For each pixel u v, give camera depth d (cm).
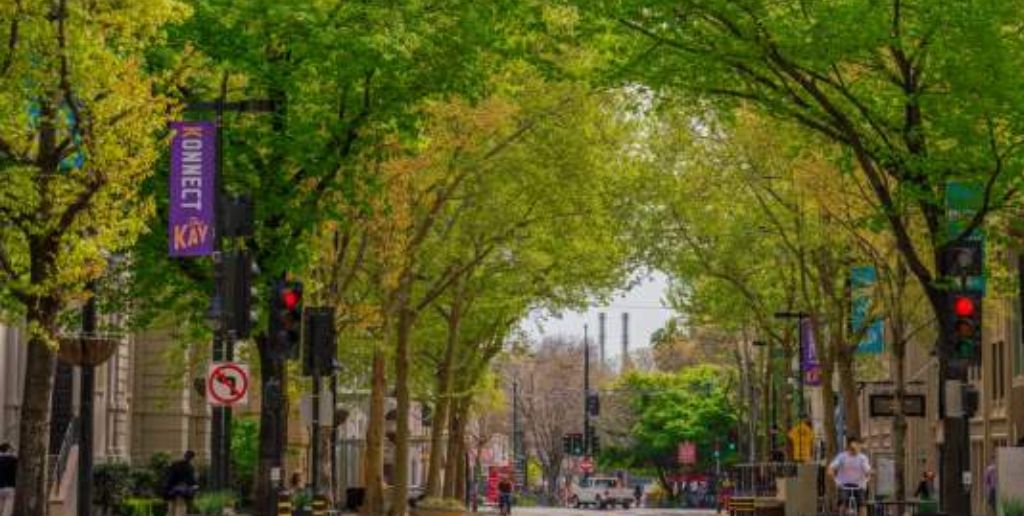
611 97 6028
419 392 8750
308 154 4047
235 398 3738
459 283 7338
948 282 3759
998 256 4969
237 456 7575
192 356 6469
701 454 16275
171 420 7519
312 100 4088
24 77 3009
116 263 4556
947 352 3719
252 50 3900
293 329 3694
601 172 6153
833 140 4278
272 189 4106
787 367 7962
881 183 4025
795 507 5781
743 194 6419
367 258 5841
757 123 5806
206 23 3881
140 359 7469
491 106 5472
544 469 18200
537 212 6338
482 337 8419
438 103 5175
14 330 5475
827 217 5706
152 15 3086
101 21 3044
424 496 7931
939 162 3822
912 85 3825
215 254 3662
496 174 6044
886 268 5456
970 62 3678
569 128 5978
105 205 3078
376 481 6494
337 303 5266
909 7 3653
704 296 7562
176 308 4422
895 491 5531
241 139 4025
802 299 7175
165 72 3316
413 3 4041
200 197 3691
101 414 6538
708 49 3822
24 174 2997
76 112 3031
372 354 6812
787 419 8100
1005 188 3925
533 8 4159
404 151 4416
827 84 4025
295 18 3838
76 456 5094
